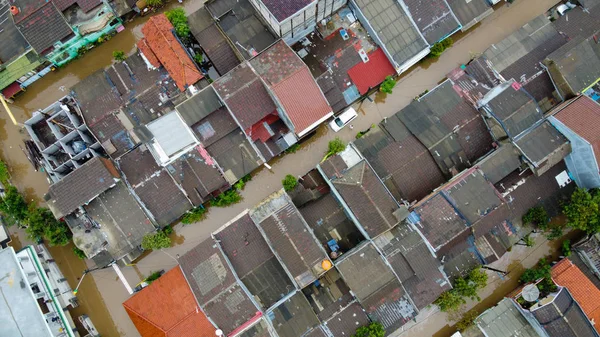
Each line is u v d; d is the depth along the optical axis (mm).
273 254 38531
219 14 41312
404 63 40594
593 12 41344
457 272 39000
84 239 38656
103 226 38750
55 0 39938
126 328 41875
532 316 37125
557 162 38438
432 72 43219
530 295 38312
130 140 40375
